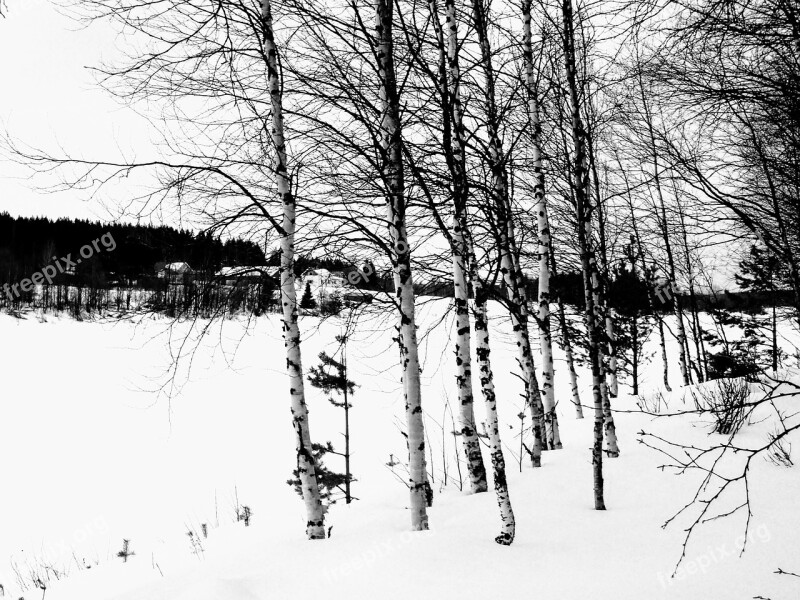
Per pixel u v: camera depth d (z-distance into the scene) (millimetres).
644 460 7441
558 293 12555
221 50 5293
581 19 6336
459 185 4957
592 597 3695
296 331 5898
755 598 3424
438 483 8875
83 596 6395
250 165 5859
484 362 5352
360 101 5180
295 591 4121
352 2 4703
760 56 3914
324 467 10859
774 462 6512
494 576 4121
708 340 16047
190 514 13375
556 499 6262
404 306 5578
